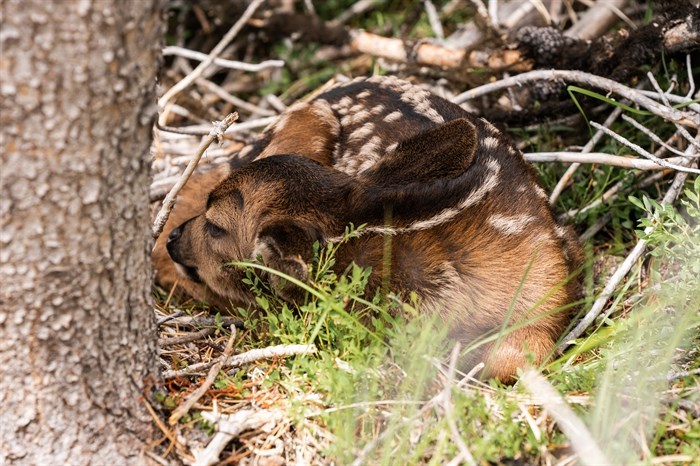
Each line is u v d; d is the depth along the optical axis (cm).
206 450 678
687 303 812
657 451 690
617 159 976
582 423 656
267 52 1431
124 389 665
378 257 820
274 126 1042
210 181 1033
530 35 1129
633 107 1092
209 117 1312
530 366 723
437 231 825
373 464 662
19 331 616
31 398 635
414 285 823
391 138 965
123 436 667
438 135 840
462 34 1338
